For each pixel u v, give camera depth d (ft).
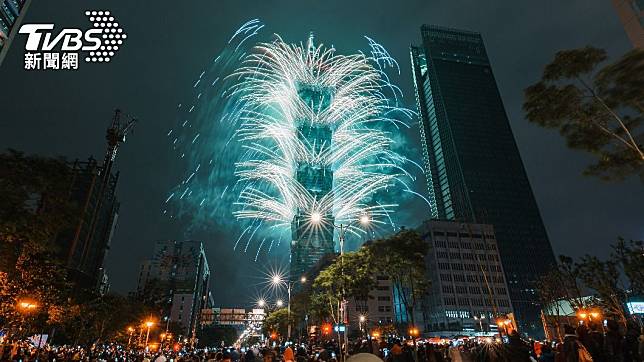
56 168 74.54
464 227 459.32
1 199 66.74
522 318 540.11
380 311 362.12
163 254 620.49
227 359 60.95
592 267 176.04
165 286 588.91
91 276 324.39
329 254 432.25
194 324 586.86
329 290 168.45
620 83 59.31
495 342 44.34
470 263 438.81
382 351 64.59
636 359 36.83
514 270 573.74
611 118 62.80
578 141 66.64
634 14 92.63
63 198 76.54
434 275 427.33
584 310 173.47
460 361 44.75
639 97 58.65
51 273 96.99
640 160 62.08
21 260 84.07
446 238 447.83
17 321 98.22
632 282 162.91
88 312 161.79
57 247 85.15
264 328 370.32
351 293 147.64
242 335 631.97
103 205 354.74
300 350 68.08
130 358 145.69
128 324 209.26
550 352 42.16
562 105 64.44
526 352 38.50
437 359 49.90
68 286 113.09
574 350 30.45
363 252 142.72
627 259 163.22
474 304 416.46
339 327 139.74
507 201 626.23
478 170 646.74
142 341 273.54
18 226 70.03
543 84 65.98
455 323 396.98
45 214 75.05
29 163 70.90
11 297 87.92
